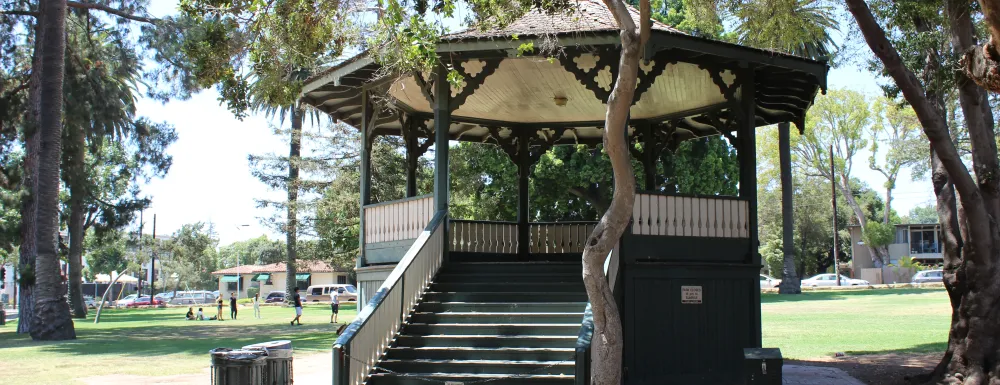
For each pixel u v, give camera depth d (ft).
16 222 109.91
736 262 43.83
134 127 127.85
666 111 55.06
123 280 286.25
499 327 38.42
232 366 32.50
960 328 41.19
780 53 42.27
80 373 49.21
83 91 102.22
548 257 57.31
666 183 116.16
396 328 39.17
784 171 138.51
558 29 40.34
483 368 36.01
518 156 58.95
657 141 57.62
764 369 31.89
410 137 54.29
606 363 30.60
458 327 38.93
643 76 42.27
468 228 53.62
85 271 291.38
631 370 39.60
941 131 38.27
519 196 58.23
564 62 41.22
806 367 49.11
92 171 144.25
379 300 37.35
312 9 34.71
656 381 40.22
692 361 41.39
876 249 224.12
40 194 85.46
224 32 35.17
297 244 144.15
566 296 40.22
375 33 35.24
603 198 112.37
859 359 53.47
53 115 86.48
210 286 361.10
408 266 40.42
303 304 201.46
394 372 36.29
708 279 42.47
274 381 34.53
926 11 40.11
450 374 35.83
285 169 143.95
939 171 43.75
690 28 111.34
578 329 37.32
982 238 40.14
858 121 205.98
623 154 30.27
